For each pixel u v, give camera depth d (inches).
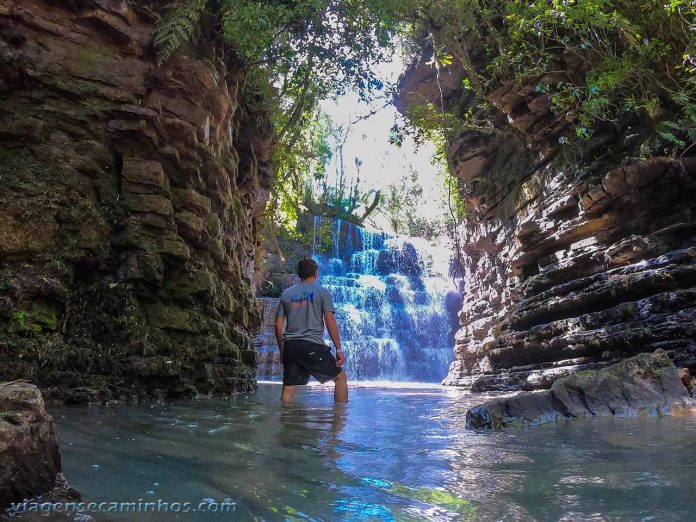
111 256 227.8
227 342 287.6
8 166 204.7
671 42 304.5
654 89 320.8
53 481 72.2
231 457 101.0
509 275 452.4
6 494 65.1
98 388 201.0
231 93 342.3
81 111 228.2
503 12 414.6
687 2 269.4
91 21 235.6
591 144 377.7
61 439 114.0
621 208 340.8
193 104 268.7
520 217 467.2
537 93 403.2
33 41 221.0
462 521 63.4
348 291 892.0
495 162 519.5
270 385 477.7
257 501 71.6
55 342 196.7
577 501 70.4
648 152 319.0
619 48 345.1
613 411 167.8
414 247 1104.2
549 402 167.6
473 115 515.2
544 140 428.1
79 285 216.1
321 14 367.2
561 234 383.6
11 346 183.2
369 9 380.8
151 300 240.1
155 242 238.8
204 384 258.8
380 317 894.4
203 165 285.3
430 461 99.3
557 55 377.4
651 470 87.4
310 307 237.1
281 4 349.4
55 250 205.5
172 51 254.5
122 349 218.8
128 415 165.6
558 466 93.5
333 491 77.1
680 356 248.8
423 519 64.4
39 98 220.1
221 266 305.3
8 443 66.7
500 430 145.4
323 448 113.0
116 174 237.8
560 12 318.0
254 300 373.1
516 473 88.4
